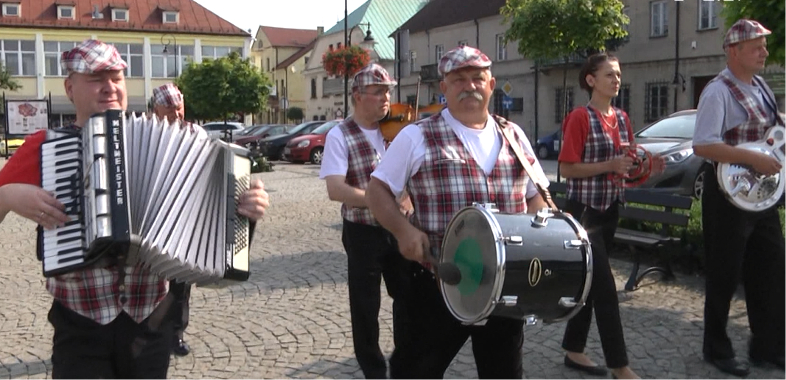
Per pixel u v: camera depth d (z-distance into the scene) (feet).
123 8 169.89
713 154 14.25
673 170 35.53
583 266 9.53
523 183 10.70
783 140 14.40
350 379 15.42
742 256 14.92
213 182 9.34
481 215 9.44
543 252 9.30
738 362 15.28
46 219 8.28
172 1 176.65
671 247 21.99
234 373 15.87
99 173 8.25
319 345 17.54
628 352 16.44
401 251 10.19
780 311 15.26
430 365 10.94
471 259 9.65
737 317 18.61
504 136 10.59
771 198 14.56
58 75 164.14
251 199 9.47
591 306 15.37
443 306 10.65
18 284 24.75
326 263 26.55
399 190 10.46
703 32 95.91
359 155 14.47
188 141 9.16
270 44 256.93
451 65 10.28
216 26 176.24
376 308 13.97
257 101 108.68
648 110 104.58
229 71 107.55
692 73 98.02
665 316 18.94
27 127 80.69
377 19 180.86
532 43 41.83
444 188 10.27
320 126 90.53
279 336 18.26
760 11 21.94
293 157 84.23
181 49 173.37
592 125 14.92
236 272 9.24
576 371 15.61
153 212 8.66
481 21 132.26
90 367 9.33
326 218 37.93
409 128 10.52
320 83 203.10
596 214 15.07
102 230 8.09
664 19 101.35
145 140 8.82
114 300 9.38
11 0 160.86
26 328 19.58
